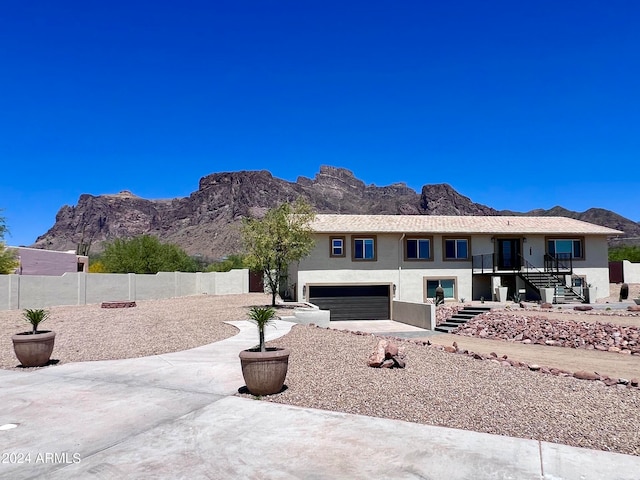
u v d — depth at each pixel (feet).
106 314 71.51
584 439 20.54
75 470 17.31
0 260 98.63
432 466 17.51
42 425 22.21
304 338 46.73
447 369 34.35
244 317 65.92
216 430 21.34
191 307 83.10
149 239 170.91
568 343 60.54
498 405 25.36
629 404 26.13
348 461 17.94
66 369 34.88
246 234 82.02
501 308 83.05
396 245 100.42
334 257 98.27
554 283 98.48
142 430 21.42
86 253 175.94
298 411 24.02
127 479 16.58
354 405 25.14
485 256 102.78
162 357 39.19
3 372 34.30
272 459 18.16
